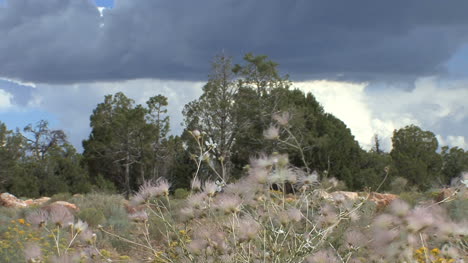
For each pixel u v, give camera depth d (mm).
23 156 43031
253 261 2836
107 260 3273
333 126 33188
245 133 31766
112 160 41531
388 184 29969
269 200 3137
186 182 34750
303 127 29672
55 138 46094
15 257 5977
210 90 34125
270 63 35094
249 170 3221
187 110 33875
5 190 35688
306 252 2803
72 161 40844
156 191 3258
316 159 29328
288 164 3229
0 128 39594
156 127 39531
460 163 45688
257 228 2910
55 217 3209
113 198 15367
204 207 3215
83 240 3326
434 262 3223
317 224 3123
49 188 36062
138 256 3945
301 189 3461
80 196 19531
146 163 38594
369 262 3016
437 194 7285
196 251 2994
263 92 34531
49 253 5199
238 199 3039
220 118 33125
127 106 45438
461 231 2959
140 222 3371
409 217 2836
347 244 3072
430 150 45969
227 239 2984
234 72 35906
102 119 44344
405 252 2918
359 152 31969
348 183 29422
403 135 46469
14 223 8383
